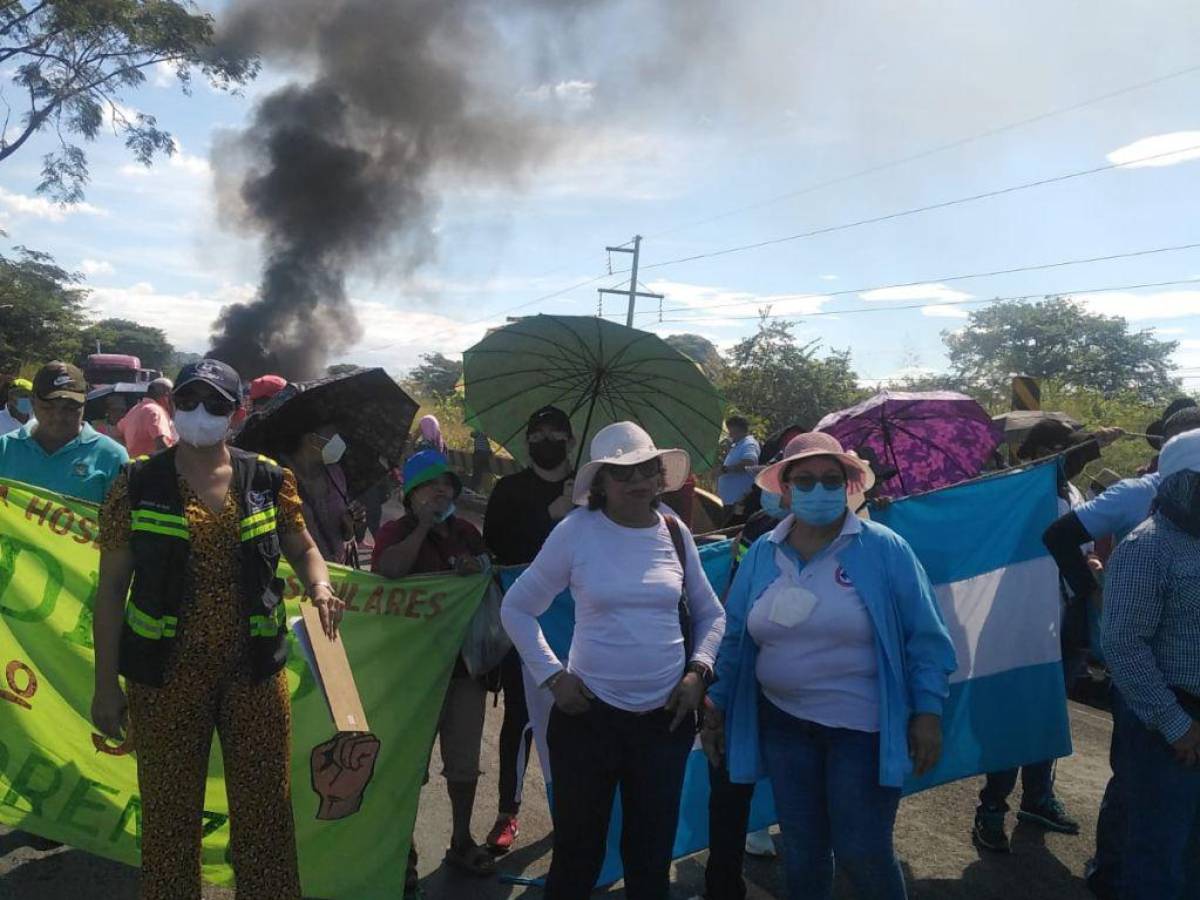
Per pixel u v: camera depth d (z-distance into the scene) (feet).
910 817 15.90
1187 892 11.14
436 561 13.50
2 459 14.85
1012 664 14.55
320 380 16.14
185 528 9.40
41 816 12.29
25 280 155.33
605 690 10.08
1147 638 10.38
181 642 9.45
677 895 13.28
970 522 14.55
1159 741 10.50
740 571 11.27
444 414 79.66
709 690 11.23
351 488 17.54
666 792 10.16
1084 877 13.84
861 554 10.38
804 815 10.35
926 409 18.85
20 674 12.45
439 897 12.84
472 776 13.32
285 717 10.14
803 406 73.00
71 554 12.51
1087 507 12.75
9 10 91.45
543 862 13.89
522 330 15.30
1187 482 10.27
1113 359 167.84
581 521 10.44
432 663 12.67
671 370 15.81
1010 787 14.57
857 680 10.19
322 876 12.03
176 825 9.68
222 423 9.48
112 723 9.57
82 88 96.68
